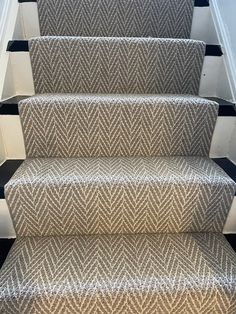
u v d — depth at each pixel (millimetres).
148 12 1310
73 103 939
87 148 1001
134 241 837
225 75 1149
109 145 1001
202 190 835
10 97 1111
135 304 680
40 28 1335
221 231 906
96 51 1104
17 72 1146
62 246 808
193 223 881
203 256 778
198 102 969
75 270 718
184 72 1163
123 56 1115
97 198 825
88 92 1168
